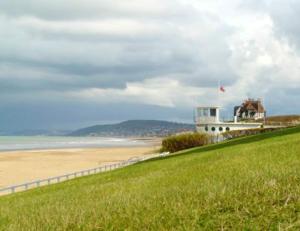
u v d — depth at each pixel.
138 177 26.11
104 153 118.44
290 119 126.44
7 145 198.75
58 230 11.77
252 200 11.41
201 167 23.70
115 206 13.57
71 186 29.58
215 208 11.30
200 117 100.50
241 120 128.50
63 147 170.00
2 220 15.73
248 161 21.88
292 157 20.66
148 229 10.68
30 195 27.98
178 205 12.12
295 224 9.44
